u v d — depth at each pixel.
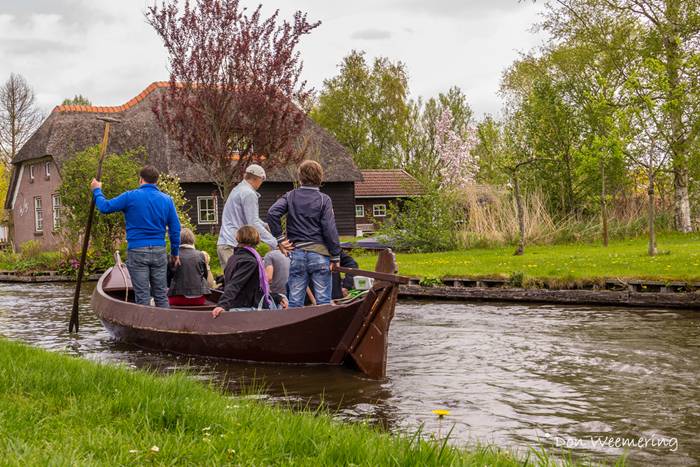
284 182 33.59
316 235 8.16
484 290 14.77
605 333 9.86
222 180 20.06
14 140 52.84
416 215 24.38
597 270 14.88
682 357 8.08
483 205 25.19
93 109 35.59
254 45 19.45
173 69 19.45
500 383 6.99
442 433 5.31
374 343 7.43
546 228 23.95
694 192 29.36
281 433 4.01
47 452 3.52
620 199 26.92
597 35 27.88
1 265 26.94
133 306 9.30
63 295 17.30
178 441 3.83
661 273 13.98
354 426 4.63
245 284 8.45
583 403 6.20
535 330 10.27
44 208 36.94
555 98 26.44
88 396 4.93
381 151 59.00
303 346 7.91
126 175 24.36
